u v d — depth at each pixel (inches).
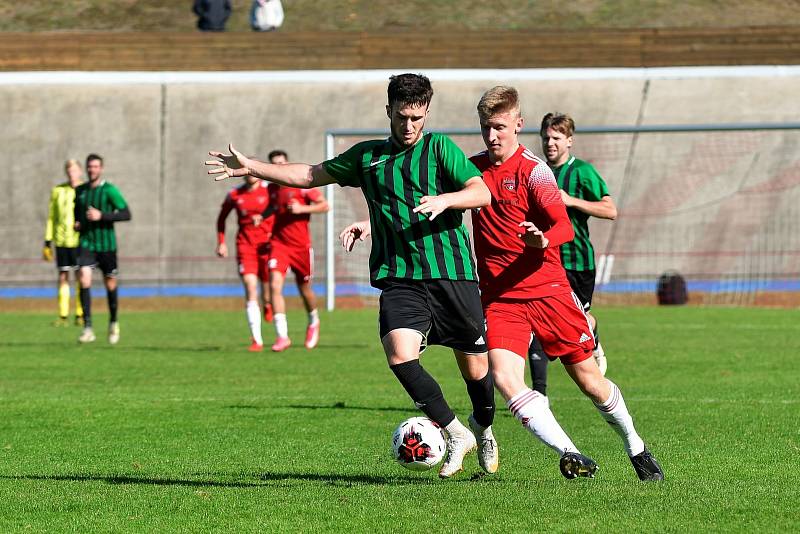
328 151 3309.5
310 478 880.3
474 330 806.5
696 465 919.0
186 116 4370.1
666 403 1339.8
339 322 2869.1
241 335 2504.9
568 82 4436.5
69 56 4471.0
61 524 706.2
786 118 4271.7
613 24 5615.2
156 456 1002.1
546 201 801.6
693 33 4443.9
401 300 797.2
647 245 3951.8
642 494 770.8
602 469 904.3
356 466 939.3
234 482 857.5
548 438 770.8
